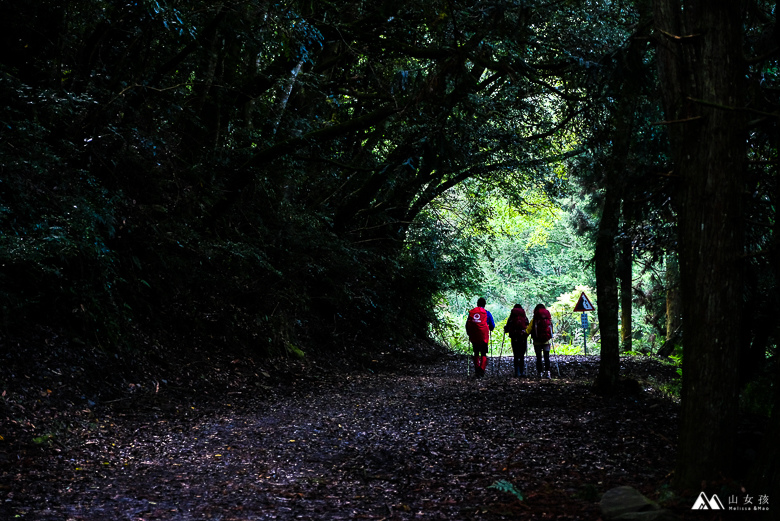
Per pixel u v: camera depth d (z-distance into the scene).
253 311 13.48
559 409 9.51
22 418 6.69
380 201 19.98
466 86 13.23
